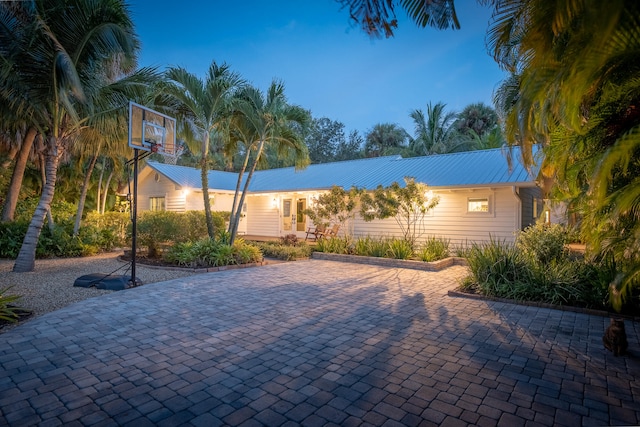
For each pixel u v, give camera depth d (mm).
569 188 3982
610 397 2871
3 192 14398
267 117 10391
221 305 5621
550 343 4078
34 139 12398
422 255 10211
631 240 3521
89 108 8586
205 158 10508
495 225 11422
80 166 15352
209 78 10203
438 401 2775
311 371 3287
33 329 4371
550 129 3510
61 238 10867
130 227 10484
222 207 18906
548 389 2990
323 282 7621
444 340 4145
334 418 2525
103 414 2545
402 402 2754
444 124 28906
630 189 2865
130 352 3695
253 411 2607
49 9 7504
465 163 13289
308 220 17125
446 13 2771
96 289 6582
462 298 6262
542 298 5859
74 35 7816
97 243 11953
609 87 2674
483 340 4160
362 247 11422
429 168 13727
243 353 3705
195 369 3305
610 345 3781
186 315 5051
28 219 11336
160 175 18844
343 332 4402
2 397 2754
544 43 2404
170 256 9555
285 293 6527
